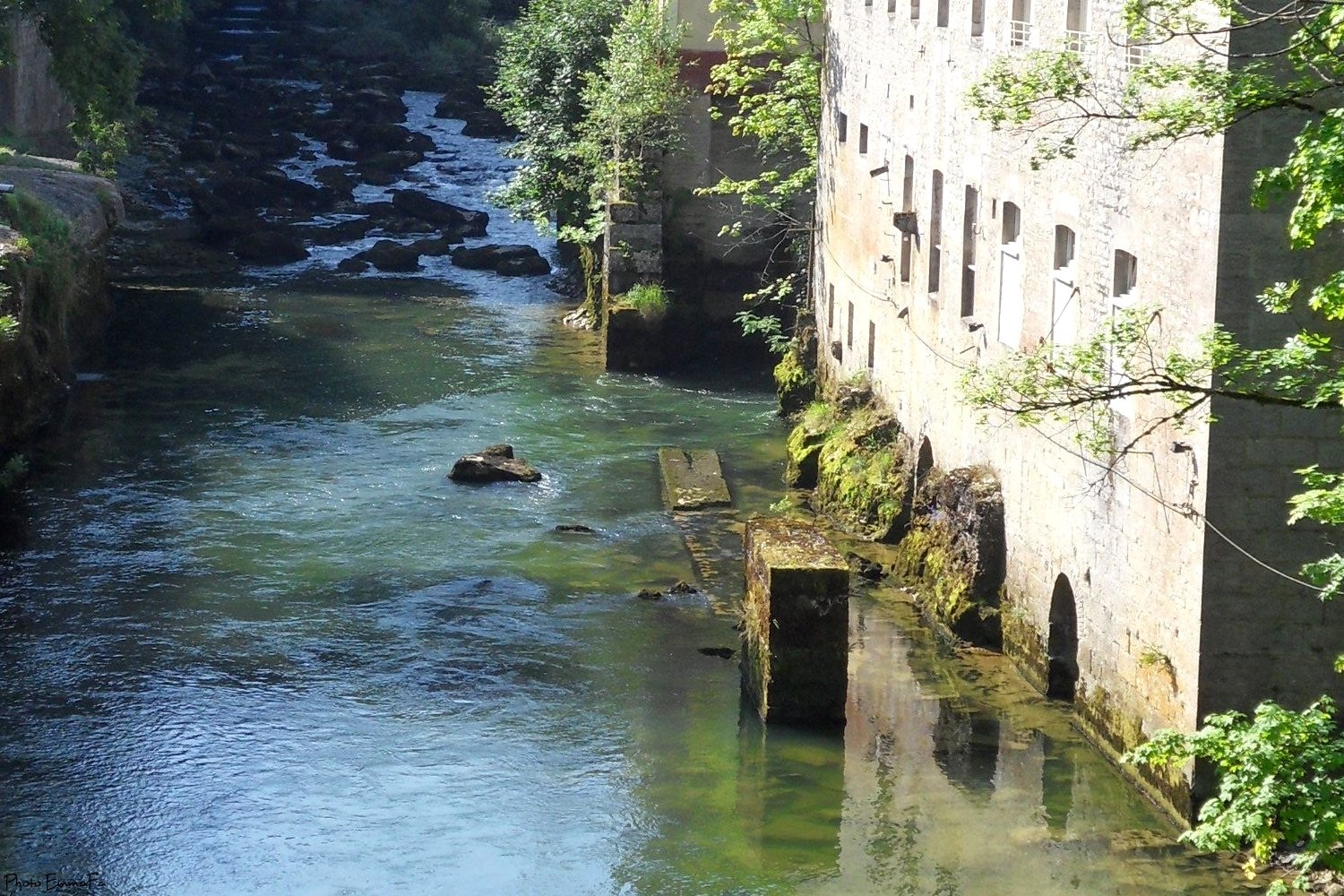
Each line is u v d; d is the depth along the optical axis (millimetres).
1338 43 15117
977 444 27922
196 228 60094
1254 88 15375
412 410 40500
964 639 26812
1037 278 24938
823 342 40625
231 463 36094
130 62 51875
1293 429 19547
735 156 47406
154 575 29688
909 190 32625
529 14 55719
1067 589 24344
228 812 21516
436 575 30031
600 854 20562
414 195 63219
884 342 34406
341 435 38375
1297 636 19859
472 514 33375
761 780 22484
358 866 20219
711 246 47531
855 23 37312
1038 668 24922
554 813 21609
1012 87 19953
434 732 23922
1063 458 23938
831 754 23203
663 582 30062
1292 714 14234
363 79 82625
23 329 38438
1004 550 26656
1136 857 20078
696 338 47531
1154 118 15891
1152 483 21031
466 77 86188
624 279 46188
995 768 22594
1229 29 16297
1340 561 15180
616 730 24094
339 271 55750
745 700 25188
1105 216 22453
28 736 23500
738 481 35906
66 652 26297
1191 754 14234
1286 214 19250
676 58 47250
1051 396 18703
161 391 41406
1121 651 22172
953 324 29078
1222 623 19859
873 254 35312
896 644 26906
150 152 67812
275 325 48281
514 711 24703
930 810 21547
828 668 24094
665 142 47094
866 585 29625
